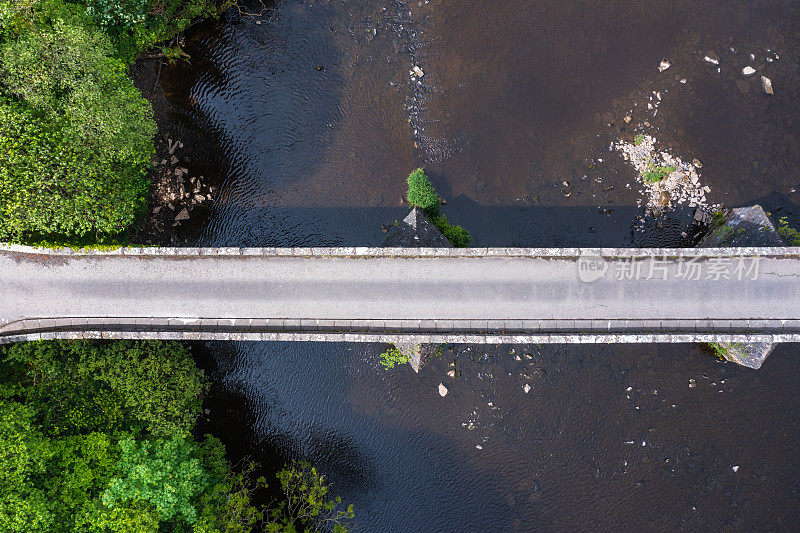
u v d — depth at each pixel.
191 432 18.83
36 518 12.56
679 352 17.89
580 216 18.41
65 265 15.23
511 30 18.92
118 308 15.23
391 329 14.94
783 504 17.52
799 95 18.16
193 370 17.20
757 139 18.19
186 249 14.93
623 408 18.02
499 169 18.73
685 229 18.08
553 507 18.09
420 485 18.52
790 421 17.58
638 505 17.88
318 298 15.07
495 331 14.84
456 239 17.34
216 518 15.44
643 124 18.41
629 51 18.67
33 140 13.20
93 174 14.21
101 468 14.48
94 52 13.89
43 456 13.42
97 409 15.41
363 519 18.61
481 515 18.27
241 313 15.15
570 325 14.79
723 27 18.45
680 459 17.83
